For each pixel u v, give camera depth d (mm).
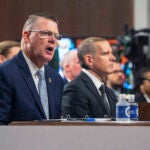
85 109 5105
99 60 5438
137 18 11844
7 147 3084
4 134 3092
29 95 4410
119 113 4020
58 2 10523
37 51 4535
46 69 4715
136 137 3051
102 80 5418
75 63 8281
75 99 5113
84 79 5285
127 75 9766
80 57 5527
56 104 4668
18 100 4352
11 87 4363
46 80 4645
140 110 4852
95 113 5172
